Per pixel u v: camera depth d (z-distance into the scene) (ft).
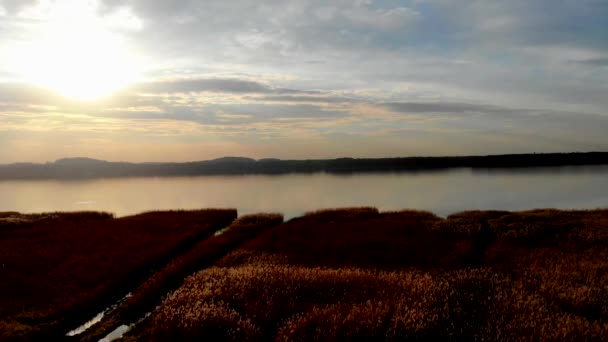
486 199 208.54
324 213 126.62
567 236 75.77
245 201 230.07
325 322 36.63
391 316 37.47
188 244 86.53
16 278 57.98
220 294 44.78
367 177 523.29
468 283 48.03
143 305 48.93
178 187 406.00
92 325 44.80
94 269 63.05
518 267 58.75
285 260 67.26
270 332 37.58
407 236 84.99
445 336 34.19
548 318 36.60
